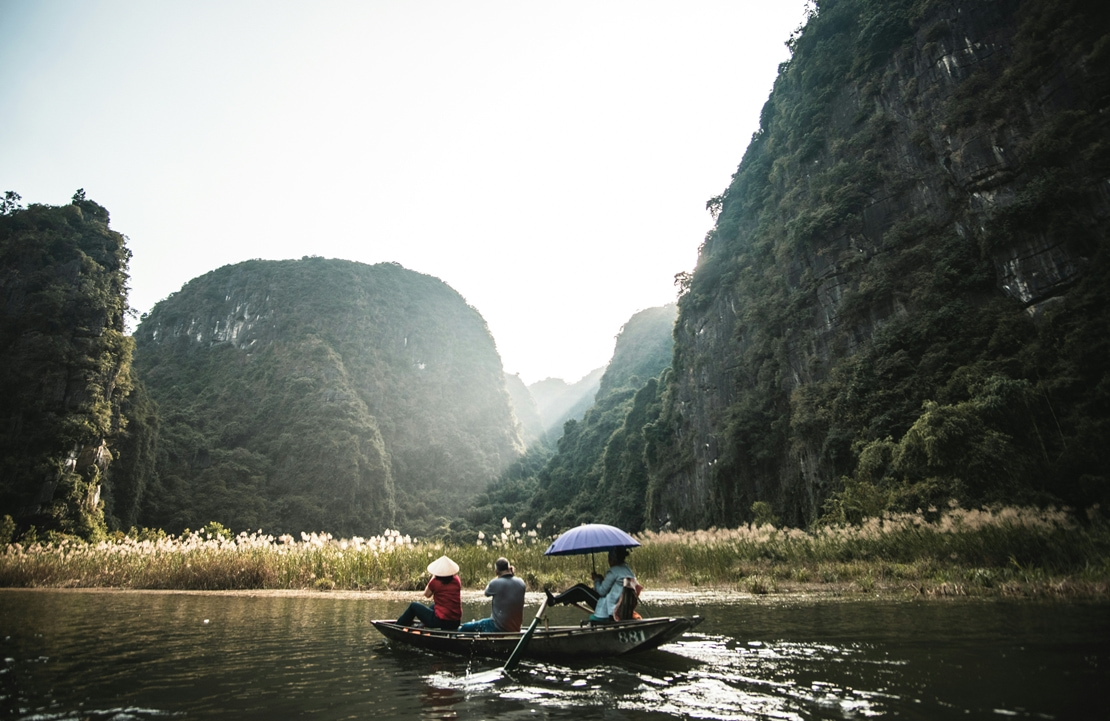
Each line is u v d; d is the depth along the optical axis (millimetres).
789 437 47719
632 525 81938
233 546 19797
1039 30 37000
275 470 119688
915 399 34844
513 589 8367
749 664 6430
